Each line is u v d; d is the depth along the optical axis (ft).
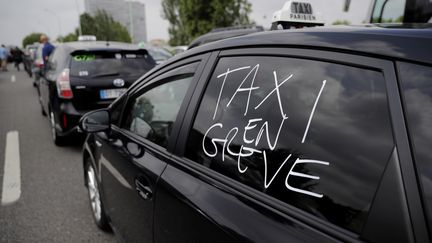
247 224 3.85
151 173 5.69
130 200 6.61
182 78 5.97
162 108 6.39
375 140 3.18
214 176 4.68
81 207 11.12
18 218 10.44
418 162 2.85
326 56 3.79
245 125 4.52
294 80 4.08
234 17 74.59
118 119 8.18
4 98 36.09
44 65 22.79
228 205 4.19
